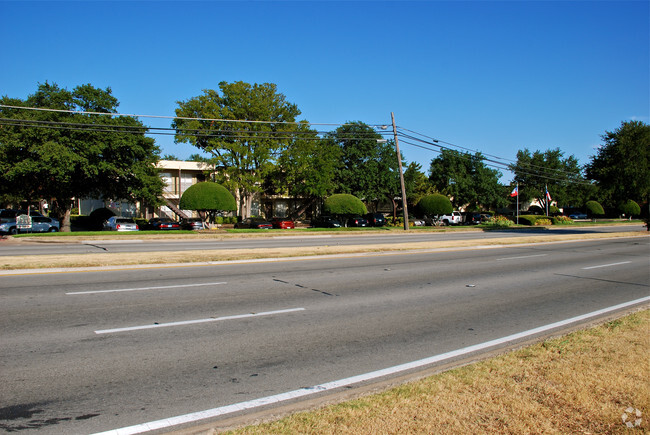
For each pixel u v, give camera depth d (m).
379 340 6.53
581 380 4.67
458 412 3.92
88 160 33.12
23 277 10.91
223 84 48.19
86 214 53.66
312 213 63.47
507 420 3.78
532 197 77.00
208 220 47.75
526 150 77.94
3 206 57.97
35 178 33.59
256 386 4.73
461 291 10.59
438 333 6.97
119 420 3.91
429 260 16.41
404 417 3.82
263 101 48.47
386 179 58.44
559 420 3.80
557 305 9.18
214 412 4.09
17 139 31.64
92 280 10.69
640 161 36.84
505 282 11.97
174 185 54.19
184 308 8.19
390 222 51.97
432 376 4.81
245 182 48.03
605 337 6.32
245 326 7.11
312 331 6.92
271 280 11.36
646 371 4.95
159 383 4.76
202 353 5.77
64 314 7.52
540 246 23.14
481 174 70.44
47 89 32.78
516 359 5.38
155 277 11.36
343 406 4.04
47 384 4.66
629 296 10.19
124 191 39.12
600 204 77.25
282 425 3.68
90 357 5.52
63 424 3.82
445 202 51.53
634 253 19.97
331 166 53.31
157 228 39.34
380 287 10.85
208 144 48.38
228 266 13.76
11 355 5.51
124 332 6.61
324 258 16.41
